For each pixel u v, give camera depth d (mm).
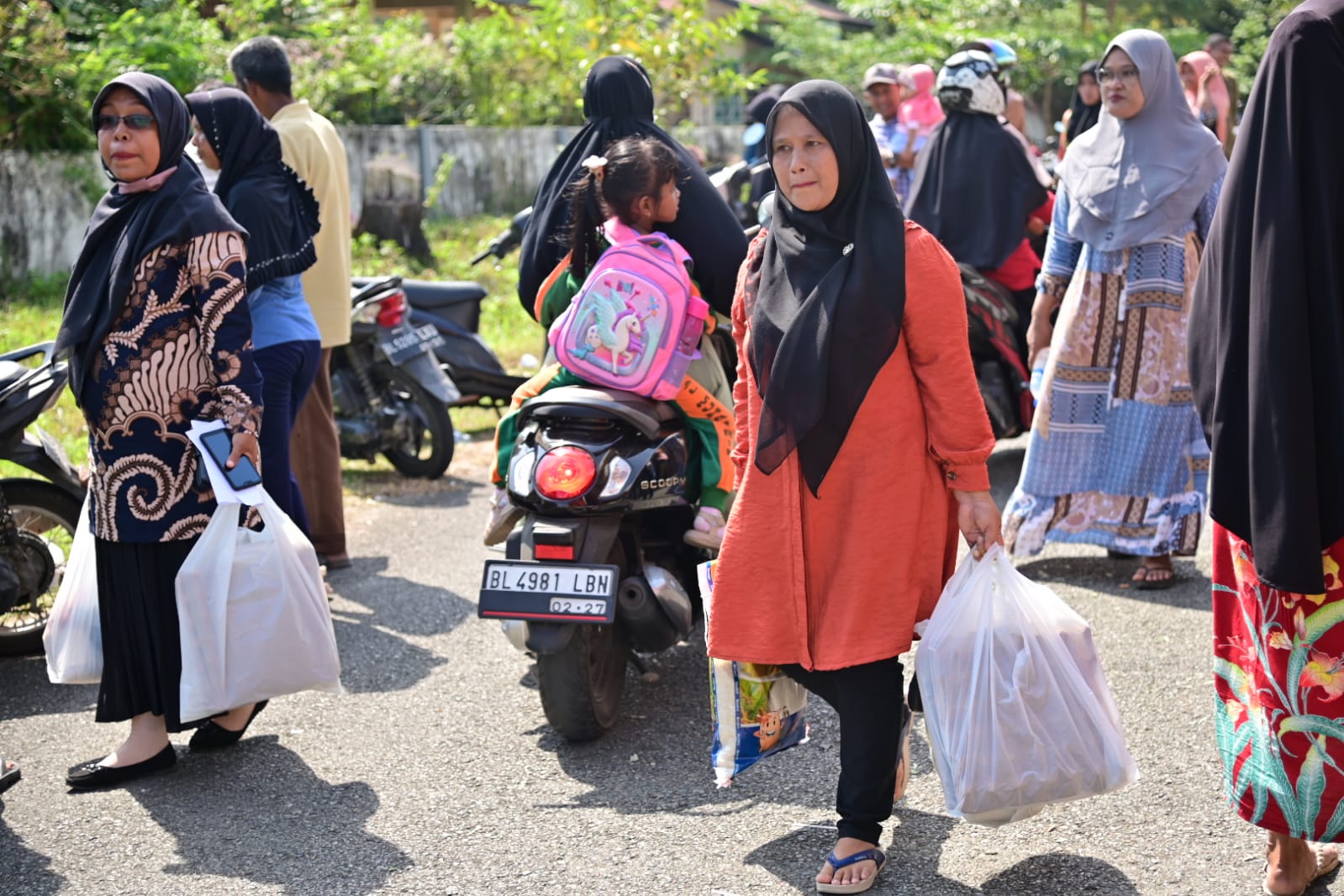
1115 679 4520
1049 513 5527
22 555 4887
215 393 3857
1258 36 19922
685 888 3268
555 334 4145
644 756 4070
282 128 5730
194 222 3814
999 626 3037
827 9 31953
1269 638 2930
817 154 3074
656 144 4227
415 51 18562
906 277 3059
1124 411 5414
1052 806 3625
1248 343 2859
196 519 3865
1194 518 5406
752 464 3170
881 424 3086
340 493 5996
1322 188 2754
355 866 3443
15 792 3930
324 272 5832
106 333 3820
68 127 11930
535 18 16375
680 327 4078
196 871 3441
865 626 3090
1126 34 5281
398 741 4227
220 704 3811
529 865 3416
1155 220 5266
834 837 3500
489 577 3951
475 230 15430
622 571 4152
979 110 6906
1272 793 2977
